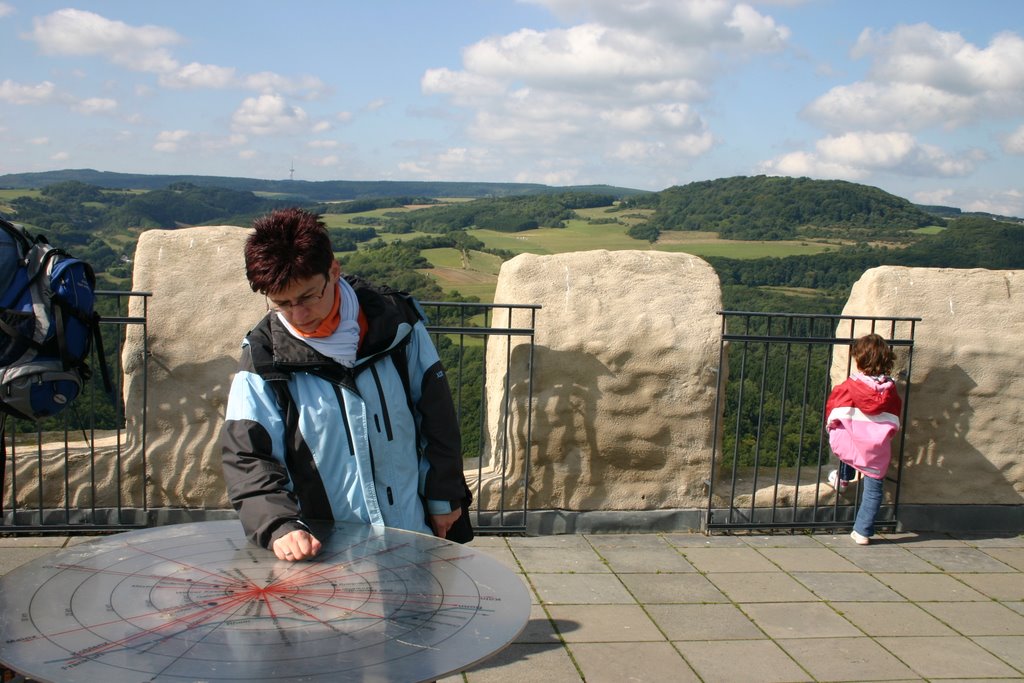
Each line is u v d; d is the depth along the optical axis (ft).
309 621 5.76
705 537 17.47
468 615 5.95
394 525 7.63
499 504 17.07
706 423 17.43
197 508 16.29
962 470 18.52
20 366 10.80
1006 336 18.38
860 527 17.43
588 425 17.11
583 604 13.85
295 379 7.32
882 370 17.04
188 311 15.88
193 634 5.51
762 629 13.17
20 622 5.62
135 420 16.03
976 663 12.25
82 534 15.96
